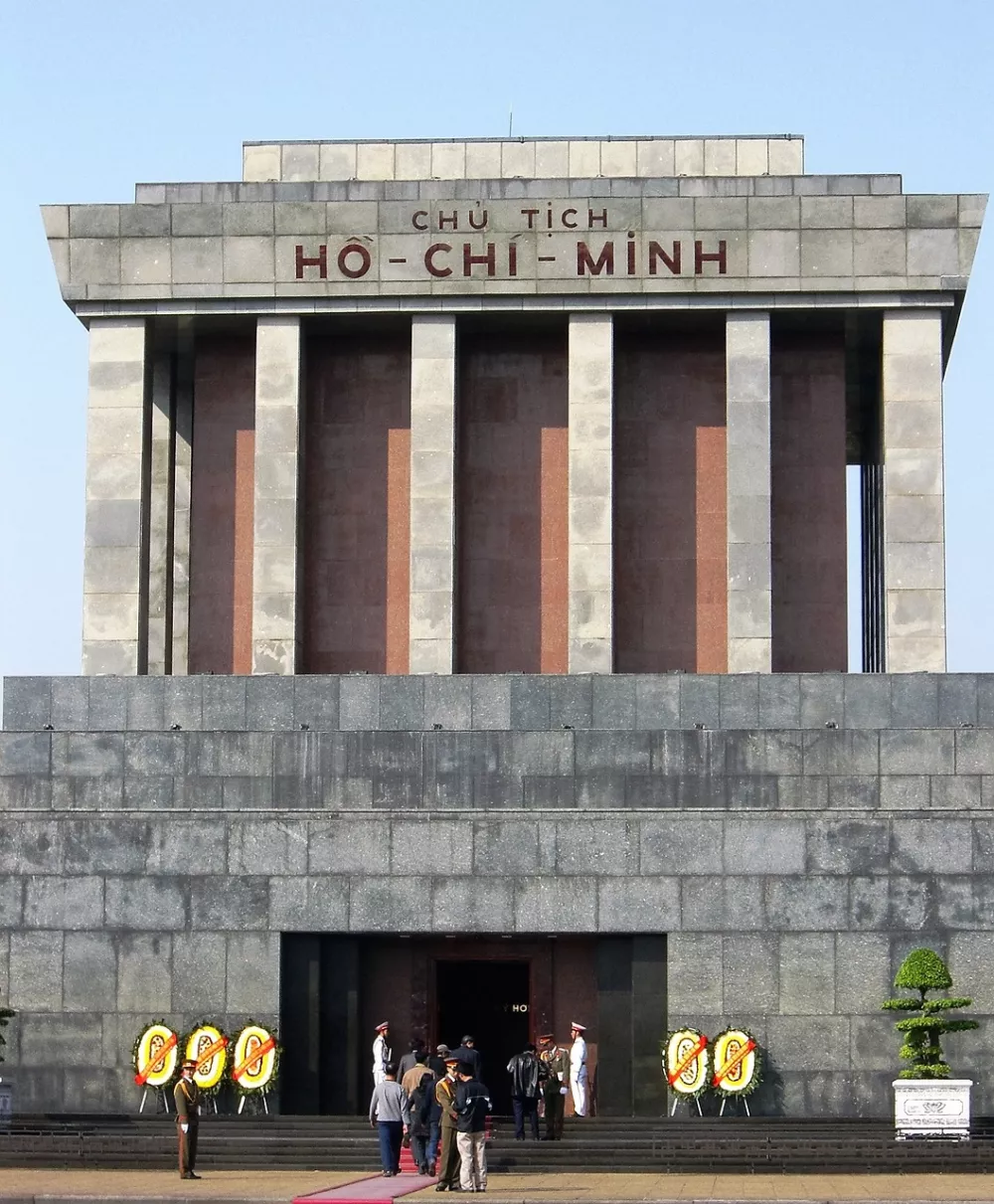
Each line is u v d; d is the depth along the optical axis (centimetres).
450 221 4797
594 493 4719
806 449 4859
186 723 4444
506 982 4275
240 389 4962
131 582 4738
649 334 4903
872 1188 3256
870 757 4188
